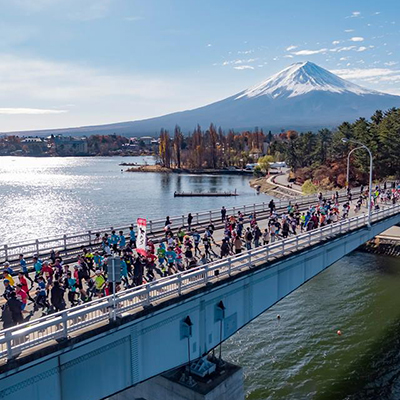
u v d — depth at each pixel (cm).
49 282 2305
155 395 2414
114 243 2941
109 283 2227
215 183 16575
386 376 3034
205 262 2694
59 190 15375
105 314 1830
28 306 2161
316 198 6738
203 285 2277
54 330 1784
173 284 2200
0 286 2511
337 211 4584
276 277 2978
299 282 3275
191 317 2286
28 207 11475
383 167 10069
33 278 2694
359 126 11044
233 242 3375
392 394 2844
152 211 10256
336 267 5409
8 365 1498
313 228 3906
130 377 1980
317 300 4378
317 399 2795
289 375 3058
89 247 3362
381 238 6034
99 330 1769
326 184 11038
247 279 2670
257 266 2667
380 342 3500
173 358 2205
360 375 3048
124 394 2533
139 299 2008
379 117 12375
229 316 2569
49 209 11062
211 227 3372
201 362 2417
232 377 2414
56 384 1702
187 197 12606
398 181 9425
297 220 4256
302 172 13462
